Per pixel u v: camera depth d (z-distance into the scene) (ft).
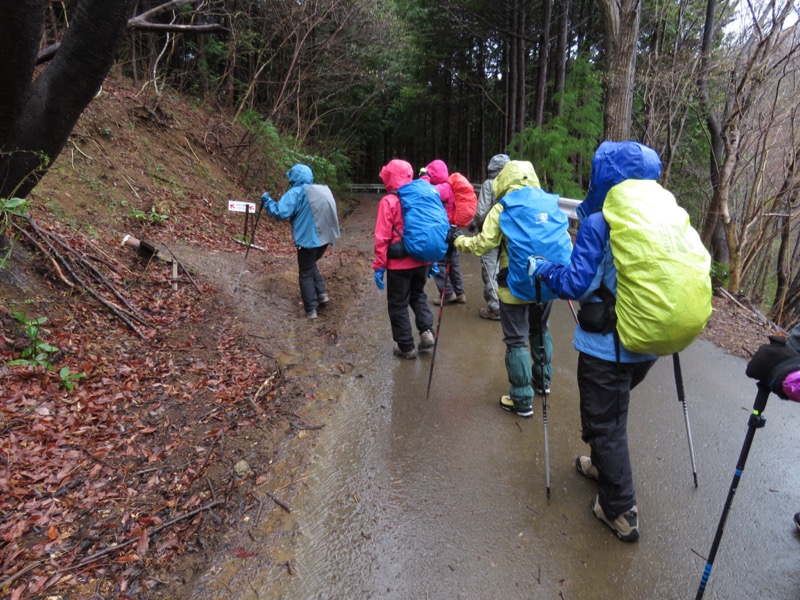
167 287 17.44
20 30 9.54
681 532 8.72
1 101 10.50
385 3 53.98
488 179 18.52
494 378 14.52
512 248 11.02
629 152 7.79
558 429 11.87
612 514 8.43
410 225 13.84
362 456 10.79
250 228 28.86
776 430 11.87
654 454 10.94
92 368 12.03
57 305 13.46
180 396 12.06
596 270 7.79
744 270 33.45
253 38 43.98
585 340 8.22
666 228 7.18
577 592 7.54
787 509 9.28
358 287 23.41
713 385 14.21
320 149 56.44
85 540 7.86
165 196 25.23
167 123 31.40
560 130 34.65
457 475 10.19
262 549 8.25
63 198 19.38
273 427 11.57
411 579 7.73
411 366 15.28
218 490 9.36
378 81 59.06
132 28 13.16
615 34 27.84
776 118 30.55
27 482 8.68
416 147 113.91
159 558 7.78
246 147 36.63
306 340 16.90
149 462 9.73
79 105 12.30
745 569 7.96
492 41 72.38
